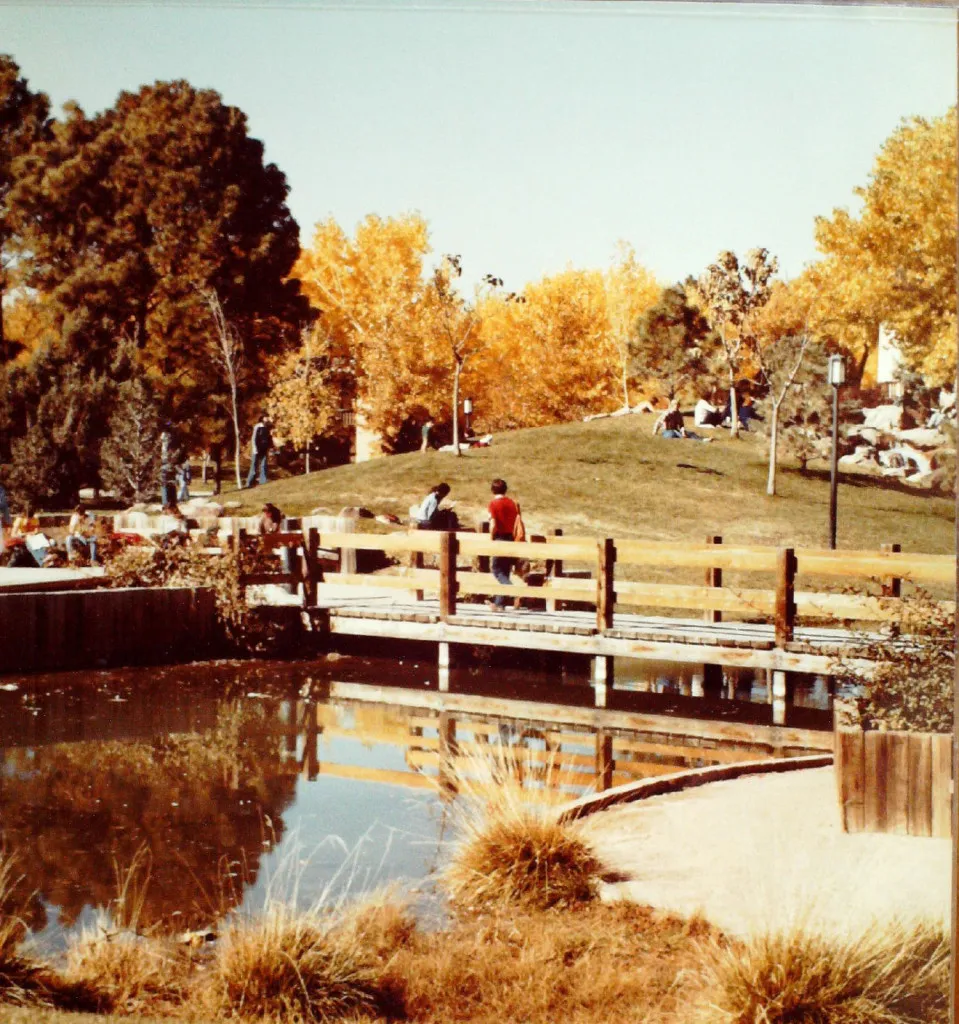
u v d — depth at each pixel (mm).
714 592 12930
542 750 10930
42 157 25828
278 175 26438
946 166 18188
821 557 12727
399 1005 5363
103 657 14297
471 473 25703
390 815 8562
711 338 27156
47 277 26594
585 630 13383
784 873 6605
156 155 25719
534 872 6531
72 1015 4992
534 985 5426
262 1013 5250
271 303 26984
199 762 10094
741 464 24734
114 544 16516
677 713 12664
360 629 15078
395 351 28000
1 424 26734
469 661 15203
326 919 6125
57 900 6773
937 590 12906
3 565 19656
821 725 12180
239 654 15258
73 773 9664
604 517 22672
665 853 7062
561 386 28578
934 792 7297
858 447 24422
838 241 20344
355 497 24859
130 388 26422
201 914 6531
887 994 5270
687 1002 5266
